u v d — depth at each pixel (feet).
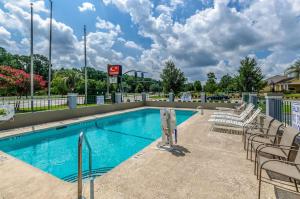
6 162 13.83
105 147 23.68
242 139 19.93
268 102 22.98
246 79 85.81
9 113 26.40
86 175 15.83
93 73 242.37
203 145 17.80
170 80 89.81
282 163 9.77
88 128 33.88
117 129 33.68
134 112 50.88
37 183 10.75
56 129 29.09
